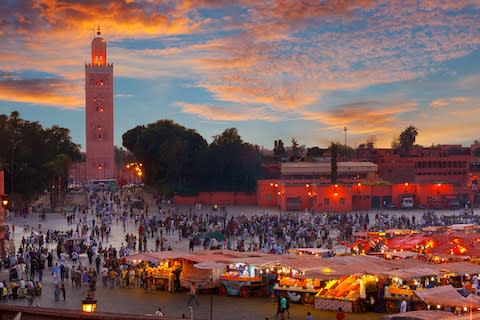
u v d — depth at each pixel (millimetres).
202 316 35031
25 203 107188
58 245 58875
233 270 42188
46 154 119000
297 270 39250
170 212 104625
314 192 113250
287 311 34469
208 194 126312
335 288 37094
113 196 130000
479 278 38062
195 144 135250
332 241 67500
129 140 156375
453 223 84625
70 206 112000
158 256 42844
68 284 45969
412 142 183500
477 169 142750
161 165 132500
